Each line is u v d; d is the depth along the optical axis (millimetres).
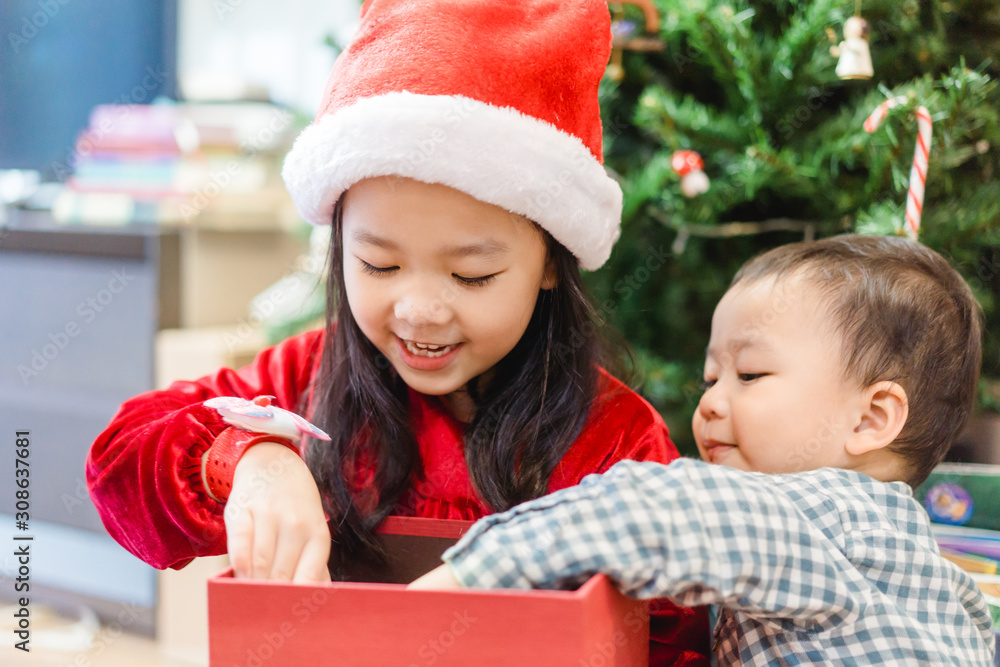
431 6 696
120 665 1674
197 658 1722
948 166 1026
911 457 792
